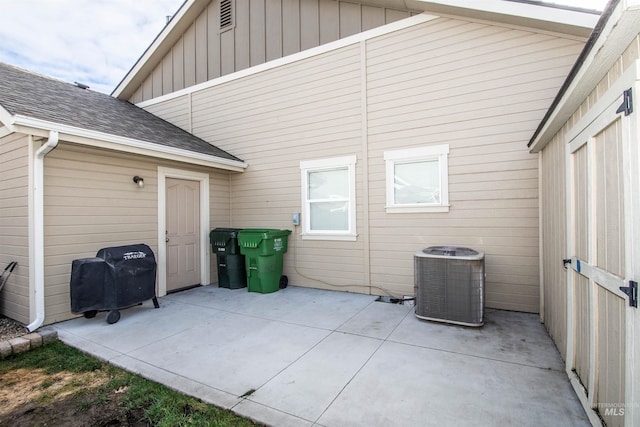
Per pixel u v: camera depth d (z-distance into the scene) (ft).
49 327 14.05
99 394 9.07
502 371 9.69
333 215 20.34
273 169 22.21
